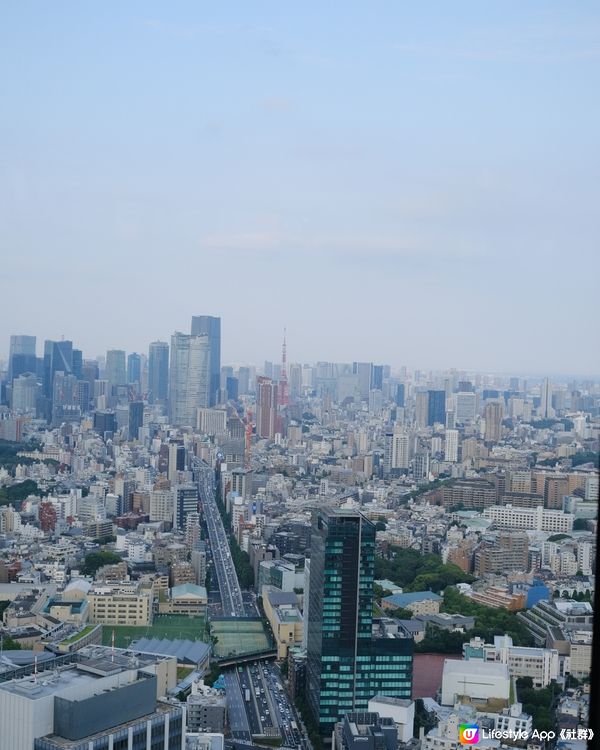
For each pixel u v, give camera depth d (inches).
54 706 5305.1
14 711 5285.4
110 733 5334.6
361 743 7524.6
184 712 5841.5
